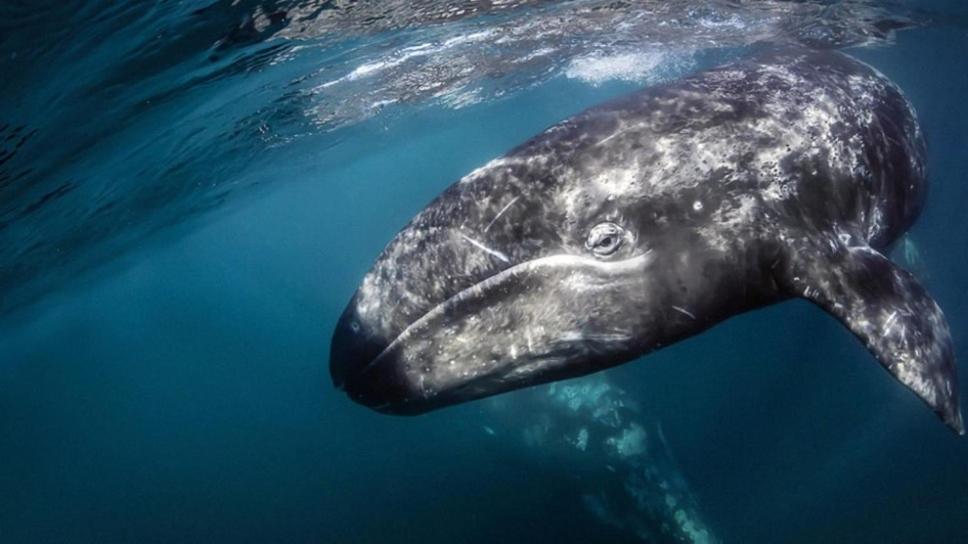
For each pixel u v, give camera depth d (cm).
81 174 482
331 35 389
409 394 186
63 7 279
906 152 214
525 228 175
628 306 170
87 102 372
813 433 442
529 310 175
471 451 471
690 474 429
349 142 868
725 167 170
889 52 688
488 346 177
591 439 362
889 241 220
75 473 1330
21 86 323
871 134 198
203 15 316
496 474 409
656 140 174
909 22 568
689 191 169
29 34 287
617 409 368
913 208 224
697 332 175
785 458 426
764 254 166
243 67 403
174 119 457
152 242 912
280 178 934
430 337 182
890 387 471
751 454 437
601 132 178
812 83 198
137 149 487
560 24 480
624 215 169
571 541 334
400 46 459
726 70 204
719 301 170
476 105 936
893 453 407
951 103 1145
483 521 379
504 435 385
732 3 457
